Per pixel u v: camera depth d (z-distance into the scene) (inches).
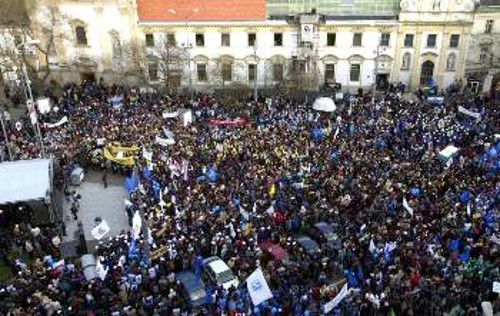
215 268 1476.4
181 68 2955.2
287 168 1910.7
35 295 1346.0
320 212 1695.4
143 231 1540.4
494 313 1341.0
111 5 2827.3
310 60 2965.1
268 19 2925.7
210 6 2940.5
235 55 2977.4
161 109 2496.3
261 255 1542.8
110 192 2096.5
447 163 1932.8
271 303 1347.2
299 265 1475.1
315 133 2177.7
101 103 2581.2
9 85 2871.6
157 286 1405.0
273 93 2834.6
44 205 1806.1
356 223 1635.1
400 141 2112.5
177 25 2896.2
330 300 1359.5
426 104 2551.7
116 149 2111.2
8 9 2878.9
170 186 1843.0
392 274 1418.6
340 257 1512.1
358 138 2145.7
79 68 2992.1
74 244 1681.8
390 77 3016.7
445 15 2824.8
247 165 1937.7
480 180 1803.6
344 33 2913.4
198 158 2006.6
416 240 1523.1
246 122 2345.0
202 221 1632.6
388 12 2945.4
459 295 1375.5
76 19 2874.0
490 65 2972.4
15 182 1839.3
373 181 1812.3
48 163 1929.1
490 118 2338.8
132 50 2915.8
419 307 1347.2
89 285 1389.0
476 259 1489.9
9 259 1632.6
